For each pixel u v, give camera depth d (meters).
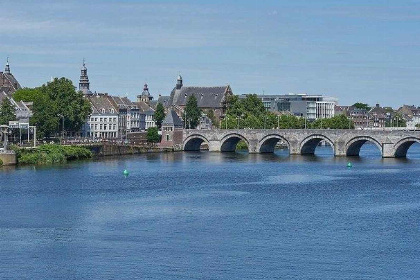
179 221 150.25
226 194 189.75
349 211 163.38
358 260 121.19
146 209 164.00
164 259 120.88
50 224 146.00
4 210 160.62
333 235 138.25
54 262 119.00
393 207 168.88
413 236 137.50
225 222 149.62
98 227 143.50
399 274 114.25
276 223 149.00
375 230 142.75
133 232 139.50
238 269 116.06
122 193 189.38
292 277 112.62
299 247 129.00
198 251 125.88
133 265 117.69
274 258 122.00
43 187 196.62
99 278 111.69
